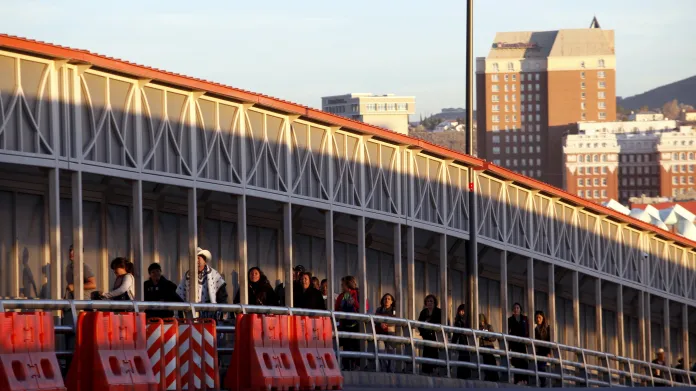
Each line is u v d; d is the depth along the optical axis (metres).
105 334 39.12
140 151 59.91
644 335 128.62
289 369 48.56
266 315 47.81
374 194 82.31
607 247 120.81
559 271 115.31
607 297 129.62
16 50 52.31
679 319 146.00
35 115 53.47
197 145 64.50
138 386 40.12
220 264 74.94
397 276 84.88
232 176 67.12
